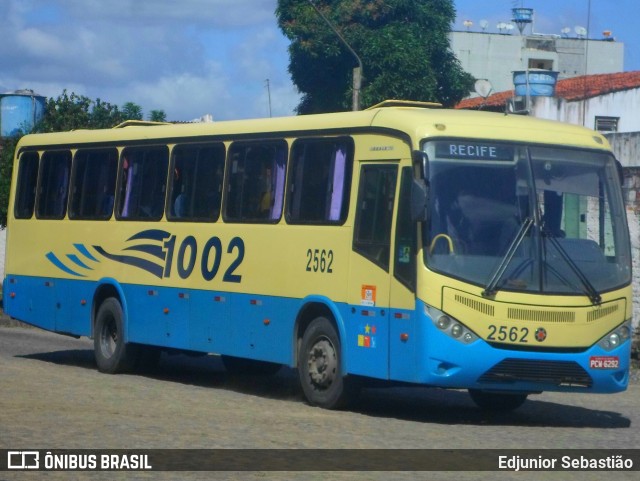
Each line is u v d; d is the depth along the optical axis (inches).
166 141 681.0
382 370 511.8
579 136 534.6
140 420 480.7
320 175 564.4
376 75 1509.6
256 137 612.4
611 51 2518.5
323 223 556.7
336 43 1502.2
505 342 493.0
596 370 505.4
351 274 534.9
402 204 508.7
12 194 811.4
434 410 574.9
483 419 542.6
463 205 500.1
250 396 606.5
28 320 784.3
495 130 516.4
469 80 1579.7
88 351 889.5
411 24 1533.0
